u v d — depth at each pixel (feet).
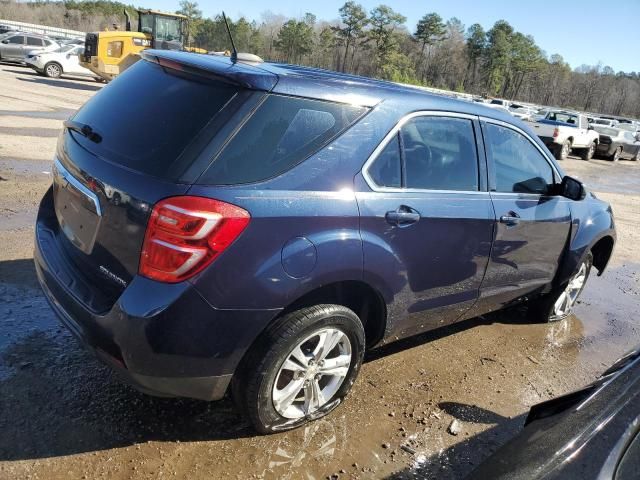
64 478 8.21
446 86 314.35
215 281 7.95
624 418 6.18
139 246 7.99
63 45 85.76
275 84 8.68
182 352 8.04
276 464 9.04
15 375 10.33
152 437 9.27
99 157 8.92
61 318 8.90
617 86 387.14
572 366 14.12
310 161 8.88
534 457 5.90
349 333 9.81
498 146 12.58
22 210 19.24
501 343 14.82
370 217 9.42
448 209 10.88
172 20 70.54
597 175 61.82
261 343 8.72
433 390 11.96
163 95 9.09
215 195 7.91
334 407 10.42
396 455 9.73
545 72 373.81
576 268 15.47
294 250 8.49
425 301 11.19
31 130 34.63
